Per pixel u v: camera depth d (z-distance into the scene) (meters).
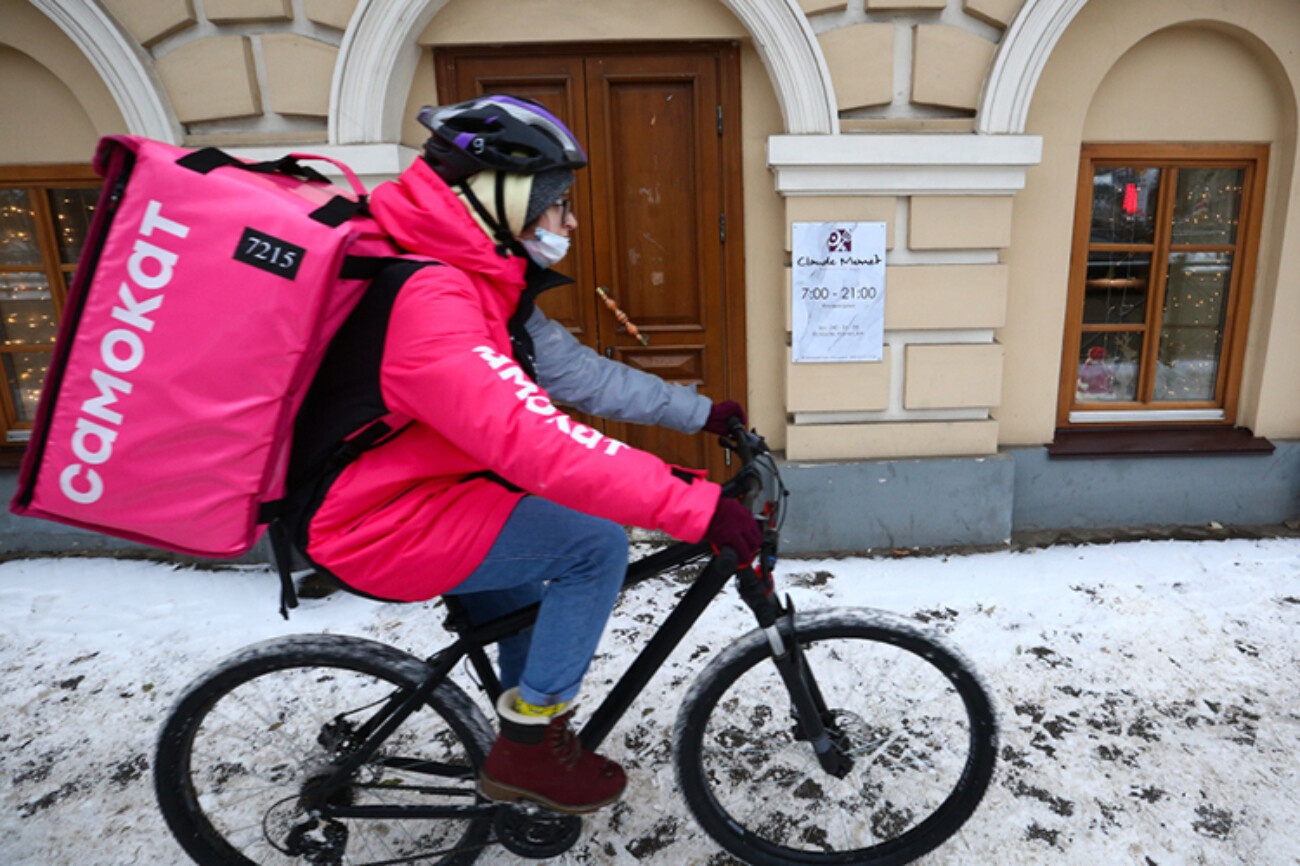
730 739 1.90
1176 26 3.23
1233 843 1.83
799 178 3.13
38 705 2.51
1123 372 3.76
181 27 3.00
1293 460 3.52
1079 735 2.22
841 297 3.27
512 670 1.70
